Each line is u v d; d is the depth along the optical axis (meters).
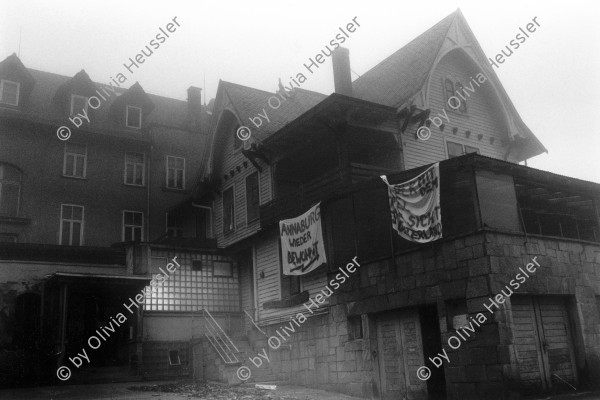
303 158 22.53
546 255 14.30
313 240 18.02
